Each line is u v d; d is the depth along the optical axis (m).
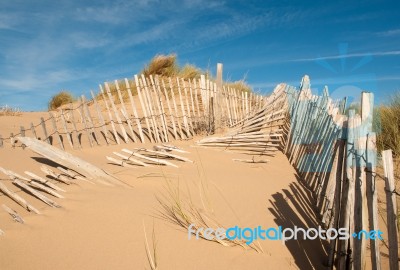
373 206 2.06
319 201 3.47
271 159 5.24
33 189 3.28
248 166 4.86
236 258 2.52
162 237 2.71
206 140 5.78
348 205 2.31
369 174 2.10
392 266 1.92
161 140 6.23
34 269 2.31
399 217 2.93
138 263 2.41
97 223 2.86
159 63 9.78
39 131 6.53
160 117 6.15
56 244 2.57
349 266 2.27
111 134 6.37
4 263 2.33
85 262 2.39
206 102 6.62
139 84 6.12
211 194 3.59
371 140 2.13
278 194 3.78
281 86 6.80
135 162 4.52
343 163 2.50
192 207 3.22
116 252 2.51
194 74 9.91
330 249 2.47
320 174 3.74
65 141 5.87
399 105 5.79
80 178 3.74
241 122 6.73
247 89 9.51
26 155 4.65
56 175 3.65
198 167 4.56
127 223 2.88
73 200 3.24
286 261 2.54
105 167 4.32
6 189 3.23
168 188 3.66
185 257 2.49
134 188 3.67
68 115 8.20
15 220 2.83
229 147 5.63
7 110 8.46
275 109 6.59
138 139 6.21
